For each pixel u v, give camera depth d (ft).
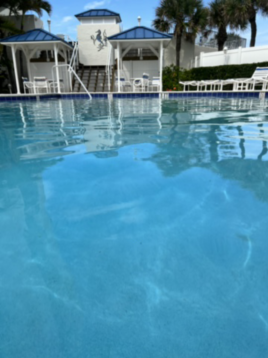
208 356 2.56
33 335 2.75
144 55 49.08
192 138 10.66
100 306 3.07
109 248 4.07
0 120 16.21
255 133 11.48
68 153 8.71
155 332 2.78
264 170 7.07
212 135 11.19
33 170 7.21
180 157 8.16
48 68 48.26
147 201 5.49
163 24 58.65
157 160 7.93
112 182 6.40
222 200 5.49
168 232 4.47
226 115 17.47
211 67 53.72
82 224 4.68
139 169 7.21
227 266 3.70
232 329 2.81
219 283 3.40
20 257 3.88
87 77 48.32
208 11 58.95
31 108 23.61
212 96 35.81
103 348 2.62
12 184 6.33
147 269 3.65
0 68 52.13
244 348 2.62
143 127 13.35
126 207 5.25
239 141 10.06
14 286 3.36
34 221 4.77
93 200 5.53
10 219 4.84
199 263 3.76
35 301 3.14
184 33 59.11
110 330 2.80
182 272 3.59
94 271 3.61
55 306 3.07
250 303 3.12
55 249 4.04
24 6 50.42
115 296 3.21
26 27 56.44
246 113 18.38
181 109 21.58
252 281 3.43
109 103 28.71
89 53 52.11
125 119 16.29
